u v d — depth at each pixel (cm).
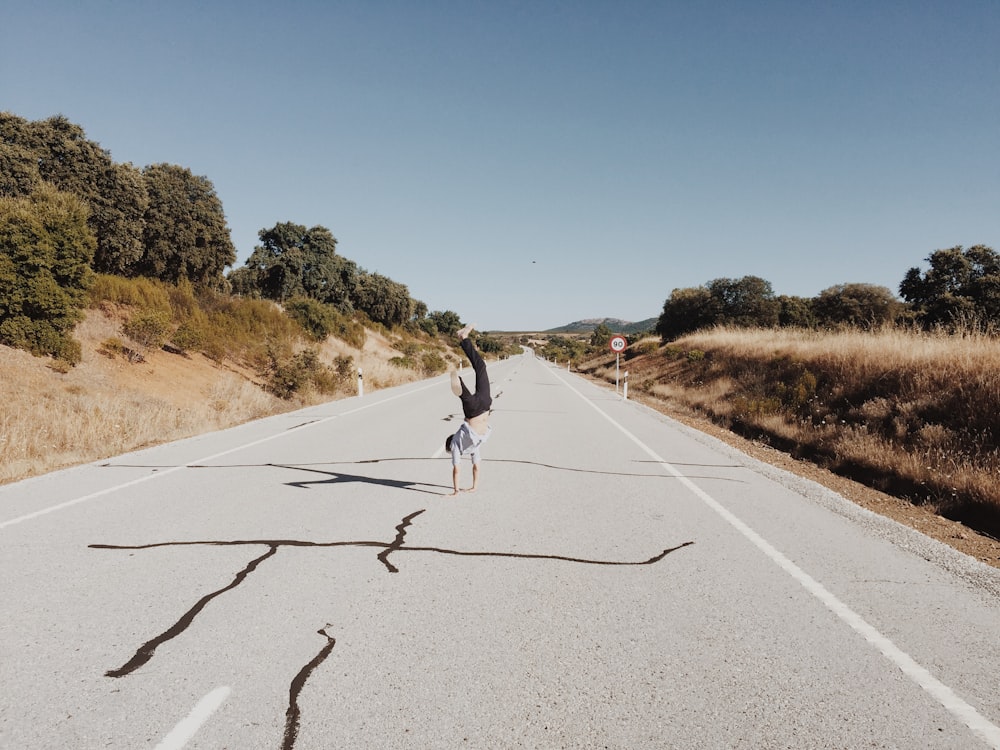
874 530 597
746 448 1275
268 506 657
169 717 279
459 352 7444
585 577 461
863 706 295
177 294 2403
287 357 2431
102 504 660
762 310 4853
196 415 1373
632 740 266
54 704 288
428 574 462
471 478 815
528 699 297
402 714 283
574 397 2180
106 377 1577
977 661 341
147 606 399
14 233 1439
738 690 308
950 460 929
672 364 3253
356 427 1309
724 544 544
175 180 3212
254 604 404
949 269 3084
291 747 259
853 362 1600
